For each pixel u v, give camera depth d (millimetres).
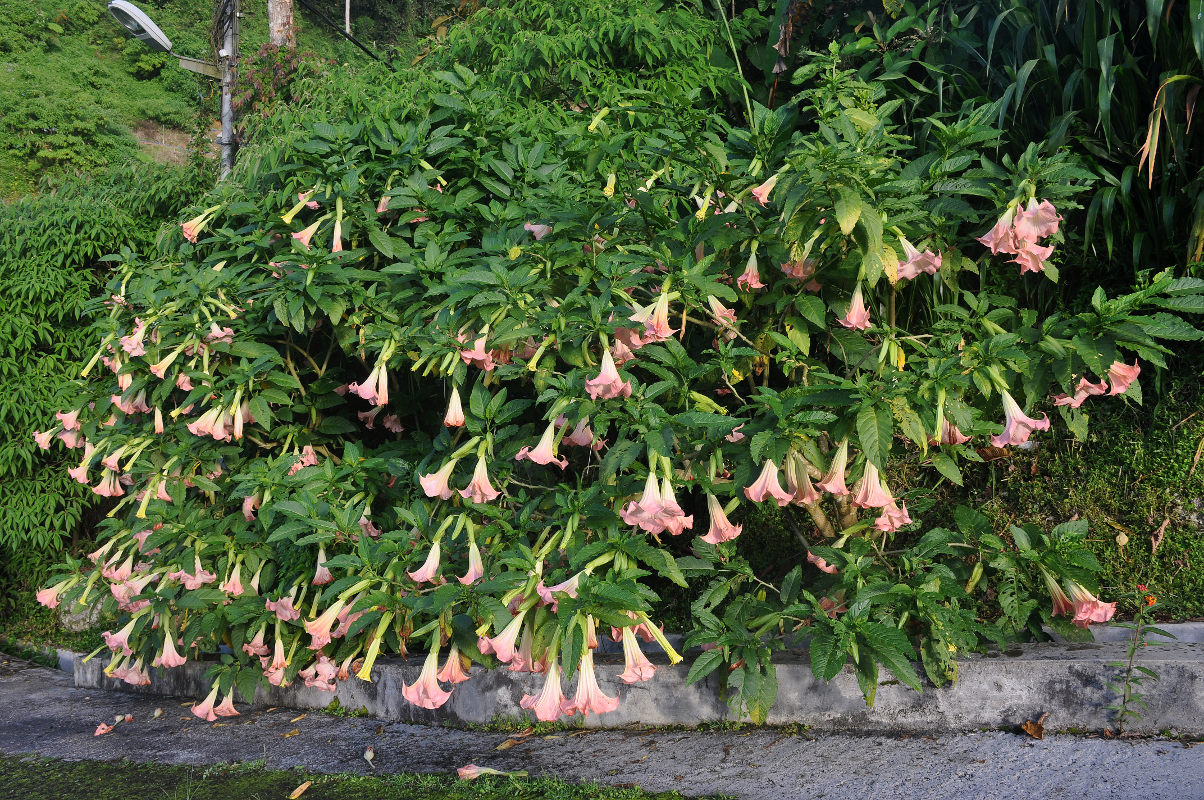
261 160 5156
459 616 3061
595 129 3596
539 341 3105
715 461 2920
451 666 2994
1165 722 2771
